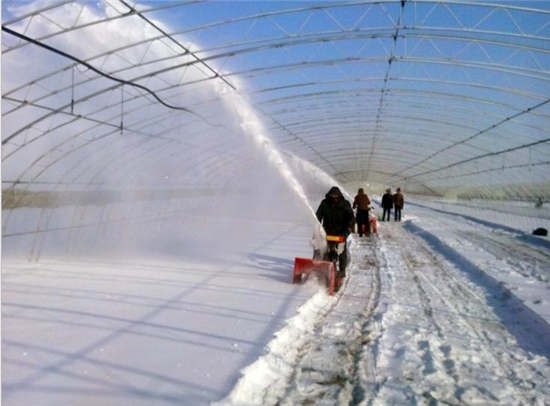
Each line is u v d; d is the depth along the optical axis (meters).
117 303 6.52
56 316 5.83
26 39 8.16
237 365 4.32
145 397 3.66
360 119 23.67
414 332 5.89
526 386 4.42
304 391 4.16
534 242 16.27
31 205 14.70
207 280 8.26
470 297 7.95
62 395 3.67
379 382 4.39
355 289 8.28
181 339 5.02
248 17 10.50
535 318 6.29
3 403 3.51
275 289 7.58
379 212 34.75
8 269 9.28
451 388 4.33
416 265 11.22
